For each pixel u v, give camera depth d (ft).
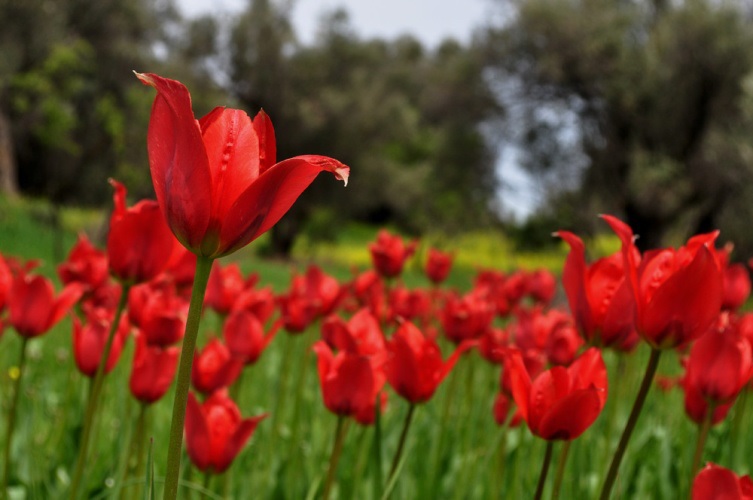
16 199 92.43
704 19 81.51
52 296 7.41
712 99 83.46
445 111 108.88
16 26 87.15
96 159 106.63
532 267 101.09
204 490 6.48
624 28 91.09
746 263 79.20
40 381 14.25
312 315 10.46
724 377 6.28
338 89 127.85
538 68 93.45
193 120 3.65
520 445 8.13
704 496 4.27
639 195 86.99
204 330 18.85
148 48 122.93
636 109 86.28
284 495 9.75
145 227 6.32
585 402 5.18
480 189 107.96
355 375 6.82
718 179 81.35
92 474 8.99
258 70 124.16
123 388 11.21
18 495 9.04
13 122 98.12
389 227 172.35
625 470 9.35
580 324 6.25
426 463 10.44
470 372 10.94
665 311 4.93
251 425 6.43
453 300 11.18
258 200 3.76
